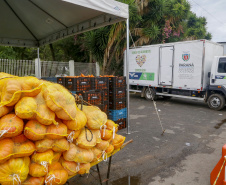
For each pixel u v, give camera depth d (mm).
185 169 3879
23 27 8328
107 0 4820
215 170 3191
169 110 9266
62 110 2061
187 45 9750
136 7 12430
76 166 2299
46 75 11273
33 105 1919
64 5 5586
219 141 5352
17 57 16969
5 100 1876
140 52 11977
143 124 6910
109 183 3385
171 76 10531
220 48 10266
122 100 6254
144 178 3555
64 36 7738
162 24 15461
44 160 2016
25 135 1956
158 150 4750
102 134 2605
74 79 5391
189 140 5418
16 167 1849
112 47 13594
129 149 4793
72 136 2236
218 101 9156
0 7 6902
